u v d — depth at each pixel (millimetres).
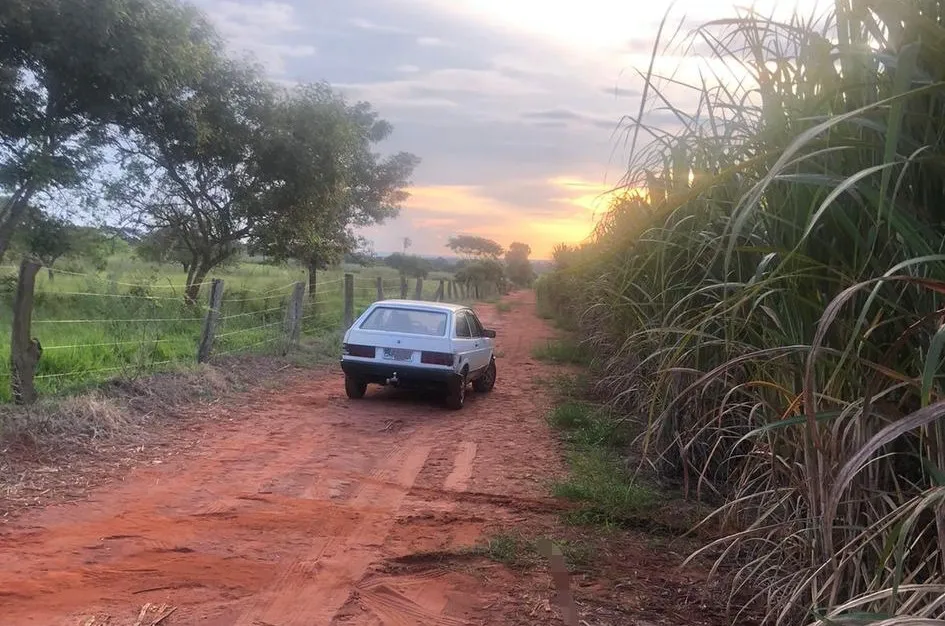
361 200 35094
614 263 7570
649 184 5121
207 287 22719
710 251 4652
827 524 1859
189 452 7781
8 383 8180
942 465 2457
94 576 4680
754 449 4227
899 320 2633
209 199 20766
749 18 3039
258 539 5496
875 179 2527
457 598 4660
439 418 10484
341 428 9484
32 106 15445
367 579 4898
